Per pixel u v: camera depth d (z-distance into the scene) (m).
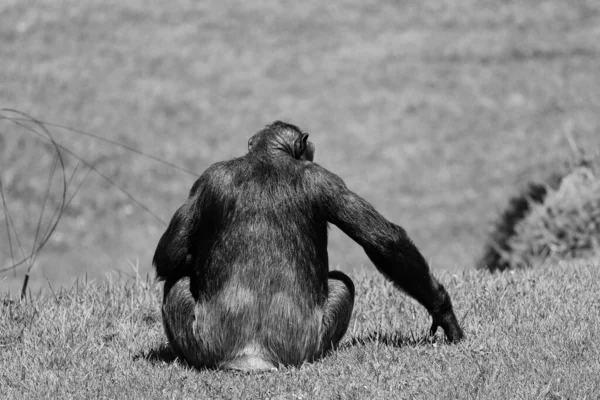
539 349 24.64
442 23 164.62
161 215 108.56
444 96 138.62
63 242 101.38
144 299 34.53
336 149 125.69
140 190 113.25
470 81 142.12
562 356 23.84
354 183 116.81
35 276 93.06
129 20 161.75
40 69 138.75
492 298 31.70
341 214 24.05
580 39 153.50
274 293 23.88
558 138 119.75
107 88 136.25
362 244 24.16
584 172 57.59
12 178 109.88
